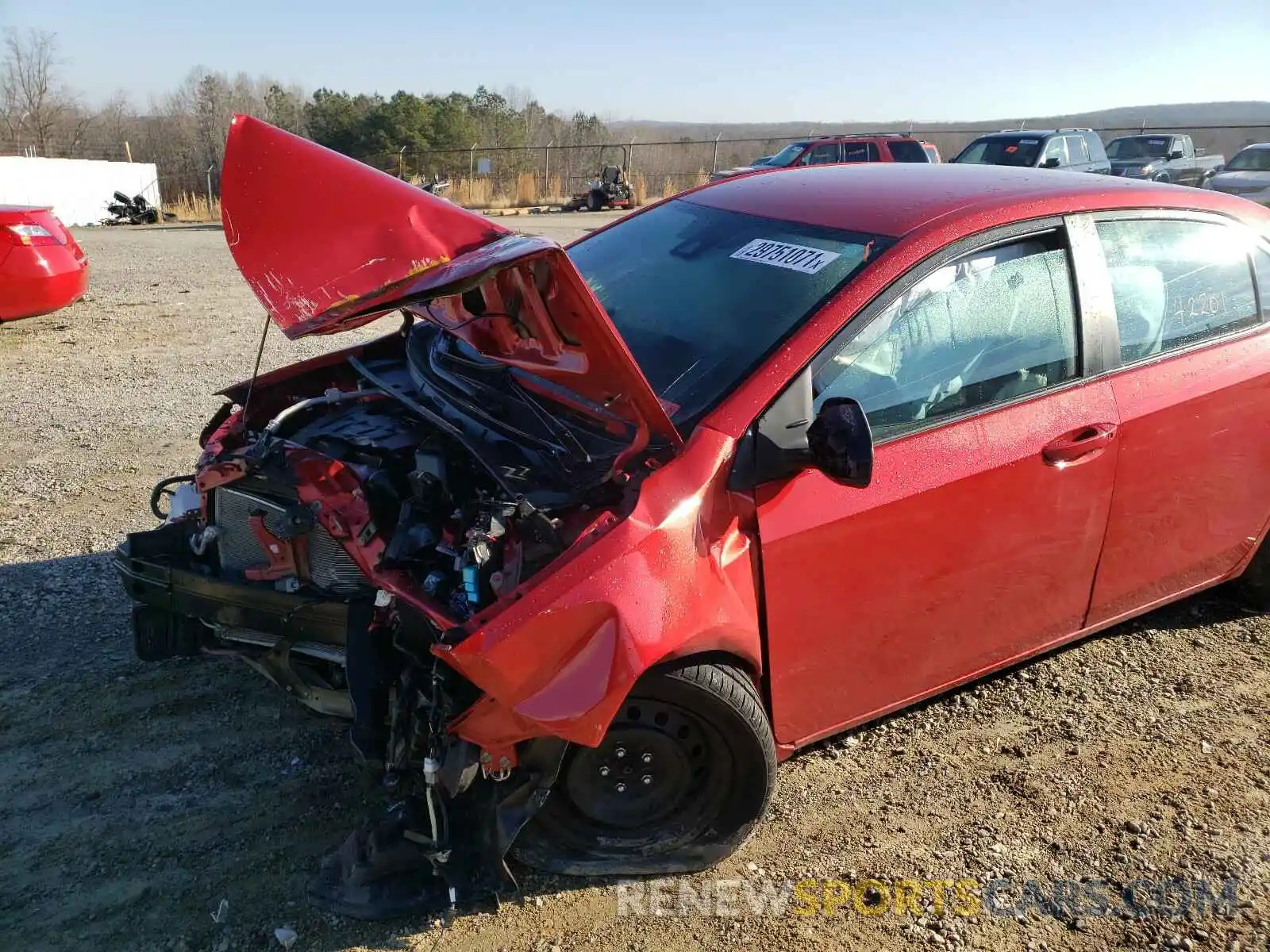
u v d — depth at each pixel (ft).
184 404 23.07
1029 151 60.39
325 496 9.25
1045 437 10.41
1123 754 11.39
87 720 11.25
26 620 13.24
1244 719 12.08
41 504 16.97
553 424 9.50
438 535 8.96
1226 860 9.86
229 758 10.76
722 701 8.73
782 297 9.98
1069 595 11.43
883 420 9.59
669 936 8.84
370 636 8.93
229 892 9.04
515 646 7.75
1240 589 14.28
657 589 8.13
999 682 12.69
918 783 10.86
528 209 94.43
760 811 9.37
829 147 66.64
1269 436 12.56
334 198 8.79
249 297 38.58
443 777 8.28
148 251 55.21
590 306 7.86
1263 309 12.65
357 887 8.77
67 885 9.04
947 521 9.91
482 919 8.89
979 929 9.02
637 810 9.23
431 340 12.09
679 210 12.80
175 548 10.35
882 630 9.98
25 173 94.63
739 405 8.98
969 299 10.19
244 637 9.86
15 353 27.89
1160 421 11.26
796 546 9.08
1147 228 11.71
